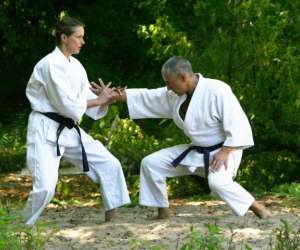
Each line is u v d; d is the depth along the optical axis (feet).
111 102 50.49
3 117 117.19
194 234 34.71
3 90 123.03
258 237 42.11
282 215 49.52
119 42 122.01
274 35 70.54
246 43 71.56
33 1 120.88
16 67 123.95
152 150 73.77
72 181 78.79
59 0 122.83
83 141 48.44
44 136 46.52
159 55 76.18
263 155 79.77
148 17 121.29
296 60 70.33
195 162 47.67
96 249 40.45
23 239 38.91
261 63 71.61
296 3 71.82
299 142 76.02
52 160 46.68
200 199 66.18
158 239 42.45
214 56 72.69
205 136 47.19
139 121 97.30
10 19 120.47
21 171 82.79
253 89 73.36
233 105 46.03
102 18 121.29
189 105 46.78
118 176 49.29
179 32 74.38
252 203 46.62
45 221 49.83
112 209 49.44
